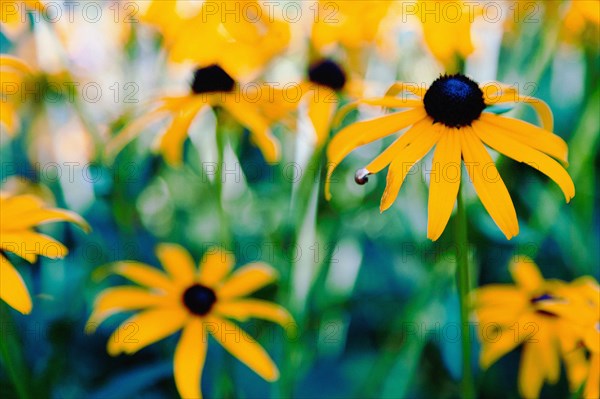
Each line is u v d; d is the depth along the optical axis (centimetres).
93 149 44
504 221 34
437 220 34
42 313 42
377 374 44
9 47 48
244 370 44
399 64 47
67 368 43
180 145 42
